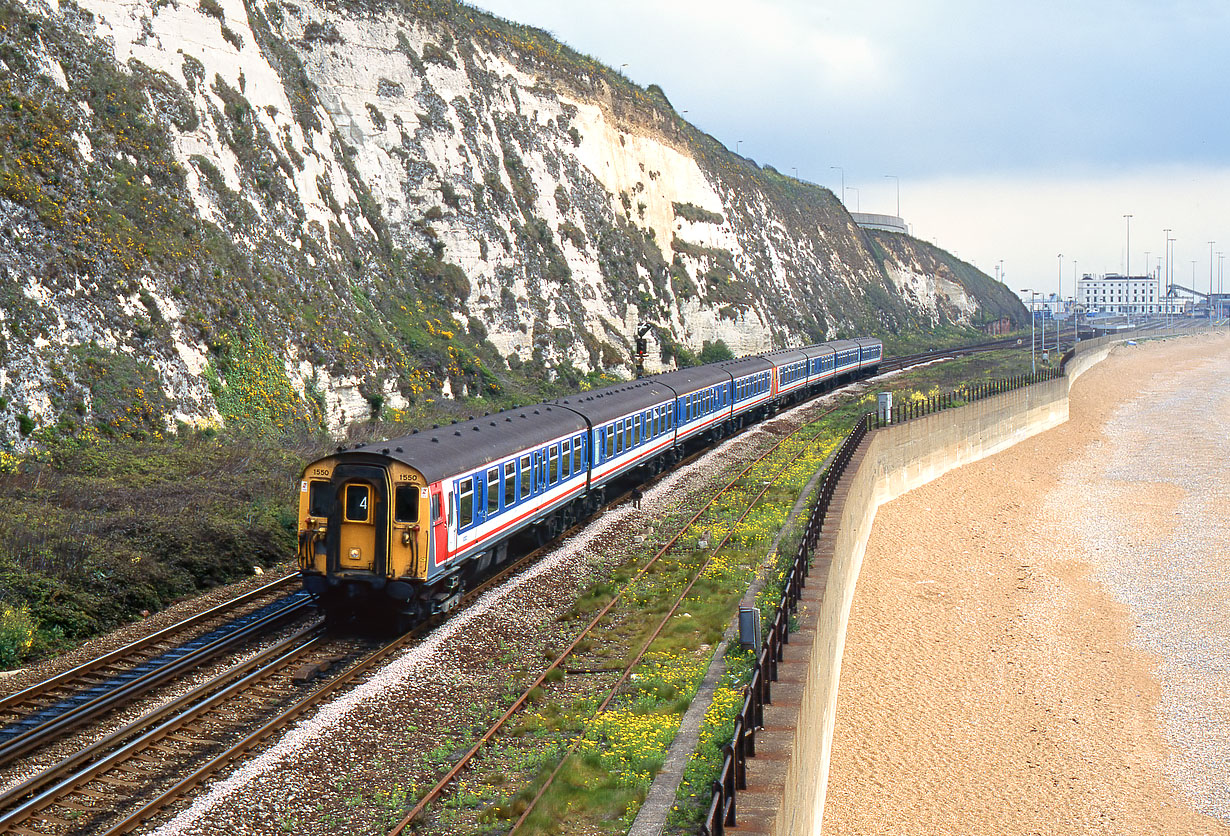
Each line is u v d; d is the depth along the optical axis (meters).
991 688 30.30
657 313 77.94
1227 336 187.75
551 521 30.19
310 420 41.75
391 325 52.66
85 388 33.50
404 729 17.00
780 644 19.11
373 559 21.39
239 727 16.72
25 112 38.06
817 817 19.83
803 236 119.88
